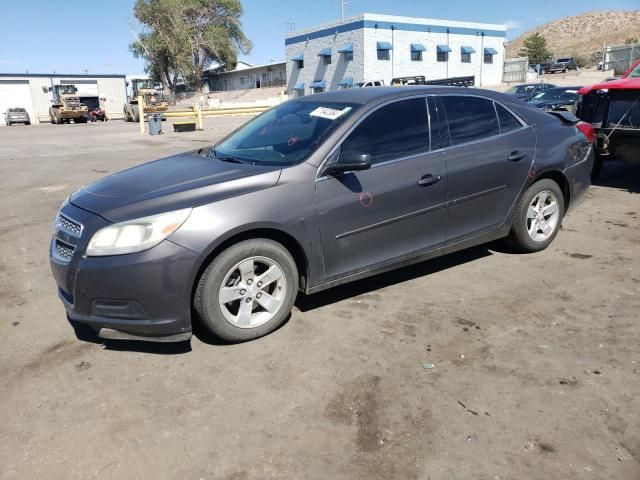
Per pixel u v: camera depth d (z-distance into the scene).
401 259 4.22
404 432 2.71
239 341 3.62
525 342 3.54
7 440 2.74
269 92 57.12
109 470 2.52
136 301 3.26
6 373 3.38
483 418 2.79
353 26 41.19
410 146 4.18
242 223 3.39
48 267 5.40
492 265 4.95
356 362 3.36
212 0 64.31
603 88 7.50
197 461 2.56
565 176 5.17
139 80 72.44
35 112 58.22
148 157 15.09
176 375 3.28
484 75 47.41
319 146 3.82
